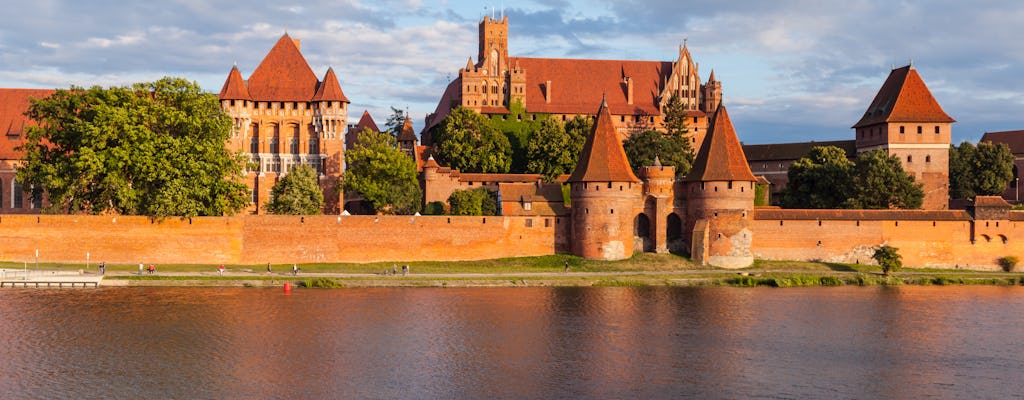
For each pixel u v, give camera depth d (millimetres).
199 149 98750
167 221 99750
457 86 168125
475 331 76438
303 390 60812
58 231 98438
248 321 78062
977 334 78375
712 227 107188
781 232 108562
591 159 107750
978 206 110438
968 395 62031
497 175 133250
